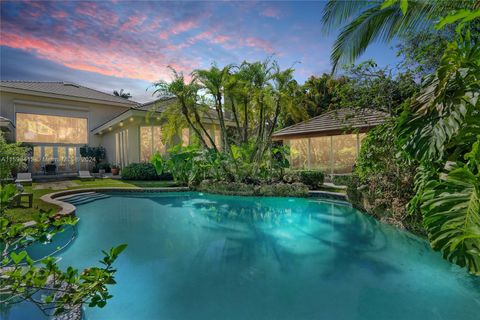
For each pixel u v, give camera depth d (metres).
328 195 11.65
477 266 2.70
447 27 7.42
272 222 8.43
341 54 8.79
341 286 4.33
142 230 7.68
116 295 4.12
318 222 8.32
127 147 19.06
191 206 10.97
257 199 12.06
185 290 4.29
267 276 4.73
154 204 11.41
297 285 4.39
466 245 2.79
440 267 4.93
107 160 23.28
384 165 7.38
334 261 5.31
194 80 13.54
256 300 3.98
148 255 5.76
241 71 13.98
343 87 9.88
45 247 6.20
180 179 14.90
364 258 5.42
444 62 3.31
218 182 13.66
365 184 9.12
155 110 16.02
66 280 2.21
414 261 5.22
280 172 14.55
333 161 18.23
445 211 2.94
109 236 7.12
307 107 23.67
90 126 22.97
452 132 3.10
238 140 16.39
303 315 3.58
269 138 14.38
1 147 9.86
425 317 3.48
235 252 5.92
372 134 7.57
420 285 4.30
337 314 3.59
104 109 23.69
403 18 7.55
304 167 19.11
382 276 4.63
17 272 2.09
